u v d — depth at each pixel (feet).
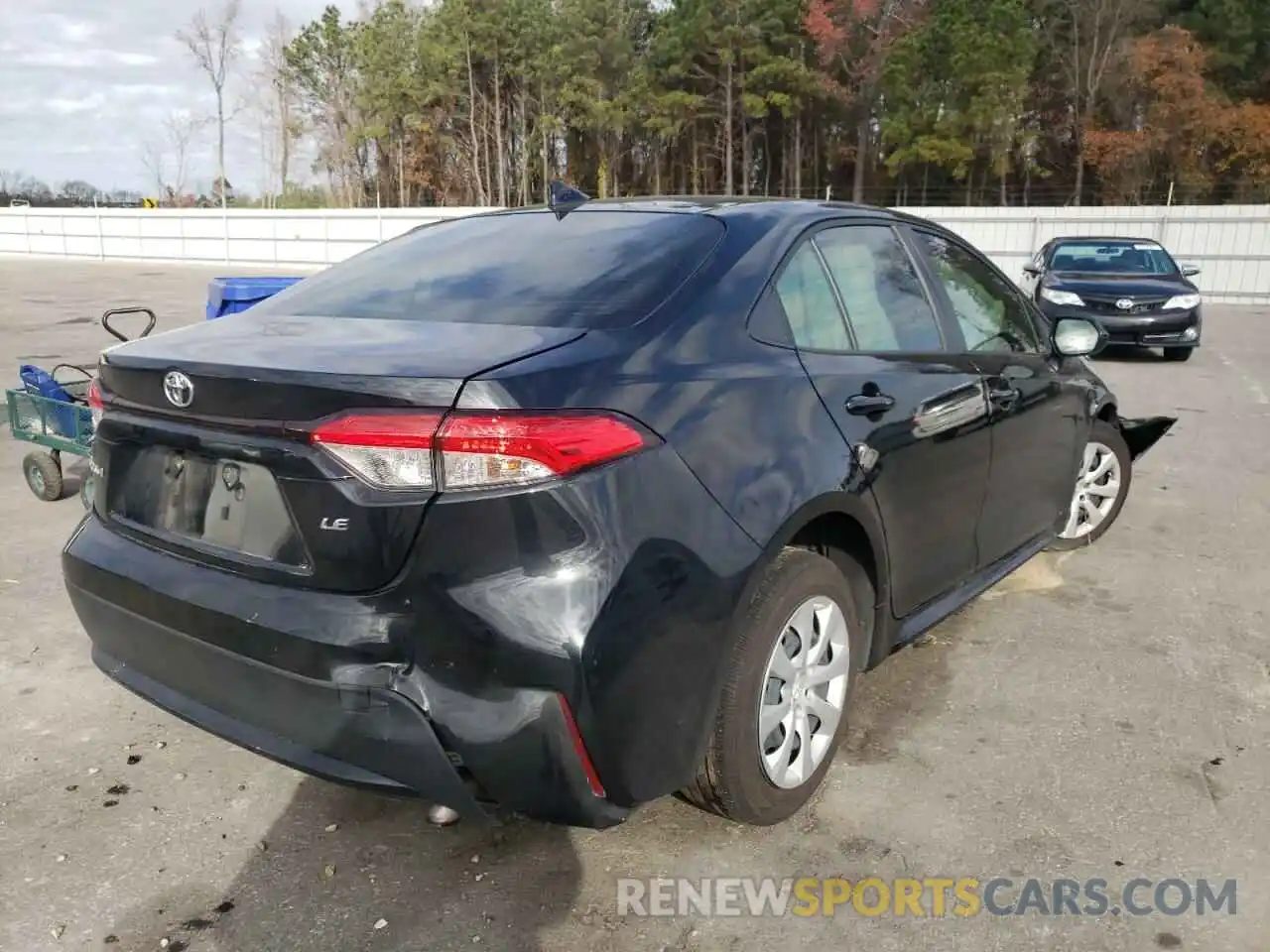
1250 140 134.10
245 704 7.73
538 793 7.02
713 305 8.59
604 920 7.95
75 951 7.63
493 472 6.73
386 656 6.98
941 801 9.54
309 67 209.15
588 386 7.24
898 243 11.34
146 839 8.98
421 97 185.98
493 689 6.84
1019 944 7.69
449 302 8.87
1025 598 14.78
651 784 7.47
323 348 7.72
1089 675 12.23
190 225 112.68
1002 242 78.23
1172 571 15.92
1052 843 8.91
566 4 179.42
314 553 7.16
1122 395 32.65
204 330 9.05
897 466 9.77
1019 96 144.56
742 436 8.05
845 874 8.50
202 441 7.67
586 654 6.81
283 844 8.93
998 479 12.06
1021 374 12.49
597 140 184.85
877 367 9.91
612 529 6.97
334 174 211.82
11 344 42.73
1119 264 42.68
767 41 161.89
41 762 10.23
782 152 182.39
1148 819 9.26
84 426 17.65
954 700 11.57
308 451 7.09
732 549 7.71
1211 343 47.83
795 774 9.08
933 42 147.95
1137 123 145.38
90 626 8.93
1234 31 141.08
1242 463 23.25
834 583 9.14
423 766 7.02
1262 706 11.46
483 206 172.35
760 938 7.75
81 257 123.75
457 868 8.60
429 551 6.82
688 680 7.51
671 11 173.68
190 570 7.92
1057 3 154.61
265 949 7.65
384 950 7.64
